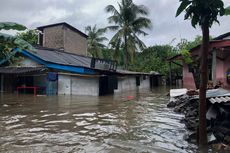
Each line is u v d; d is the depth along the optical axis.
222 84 12.80
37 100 14.61
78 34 30.75
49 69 18.44
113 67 20.83
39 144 6.00
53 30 28.06
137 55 37.81
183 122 8.38
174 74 34.34
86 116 9.53
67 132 7.12
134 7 31.92
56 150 5.57
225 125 6.30
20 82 19.56
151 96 17.73
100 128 7.61
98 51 42.72
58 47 27.69
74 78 18.31
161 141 6.25
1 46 5.57
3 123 8.22
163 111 10.74
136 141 6.26
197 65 14.88
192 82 18.33
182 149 5.62
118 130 7.37
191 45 31.92
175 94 14.48
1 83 20.00
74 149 5.64
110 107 11.95
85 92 18.06
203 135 5.66
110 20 32.56
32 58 18.50
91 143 6.09
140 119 8.98
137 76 28.83
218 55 15.02
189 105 10.12
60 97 16.38
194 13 4.91
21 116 9.46
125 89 24.83
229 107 6.70
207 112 6.74
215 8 4.77
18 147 5.76
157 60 36.41
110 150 5.57
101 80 18.83
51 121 8.58
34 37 32.06
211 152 5.36
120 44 33.03
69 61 20.80
